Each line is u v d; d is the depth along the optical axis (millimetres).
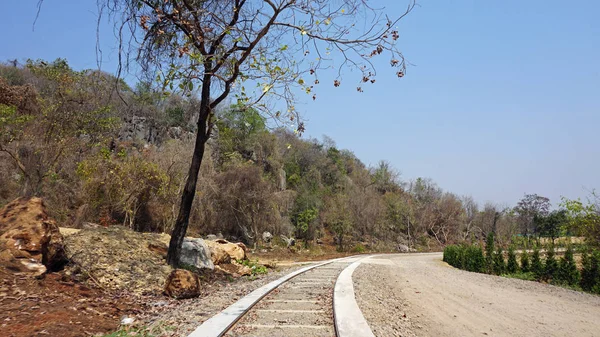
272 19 9273
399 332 7570
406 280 17625
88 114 22078
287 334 6484
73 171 25750
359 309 8656
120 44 8711
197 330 6348
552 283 21578
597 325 10336
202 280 13016
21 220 8852
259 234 43688
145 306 8703
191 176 12609
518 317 10703
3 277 7773
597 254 19469
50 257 8984
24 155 22203
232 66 9945
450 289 15594
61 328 6047
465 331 8641
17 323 5922
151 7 9188
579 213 21422
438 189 95188
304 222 52656
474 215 86938
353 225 62969
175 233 12219
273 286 12133
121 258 11062
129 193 26500
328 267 21969
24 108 23422
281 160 57438
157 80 8734
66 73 21828
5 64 37031
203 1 9805
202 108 12328
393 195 80062
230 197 40469
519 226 80625
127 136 38875
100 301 8195
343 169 81625
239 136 49281
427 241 76312
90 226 14297
